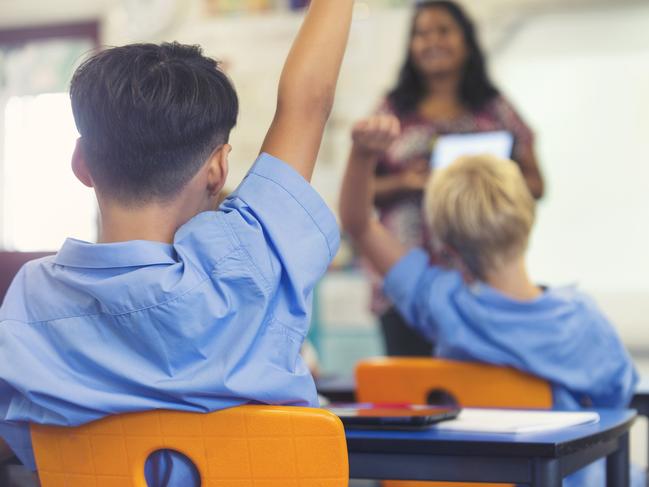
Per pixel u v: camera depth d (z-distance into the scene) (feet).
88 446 2.91
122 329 2.89
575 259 17.48
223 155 3.13
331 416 2.73
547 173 17.40
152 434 2.84
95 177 3.08
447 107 9.38
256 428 2.77
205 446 2.80
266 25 16.79
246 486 2.79
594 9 16.20
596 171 17.22
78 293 2.98
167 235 3.07
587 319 4.90
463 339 4.93
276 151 3.27
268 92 16.76
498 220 5.06
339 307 16.10
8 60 18.75
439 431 3.43
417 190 8.91
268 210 3.12
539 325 4.83
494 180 5.17
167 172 3.02
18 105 18.90
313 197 3.19
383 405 4.25
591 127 17.13
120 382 2.88
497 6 16.39
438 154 8.59
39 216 18.99
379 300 8.77
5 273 4.27
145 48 3.15
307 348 7.43
